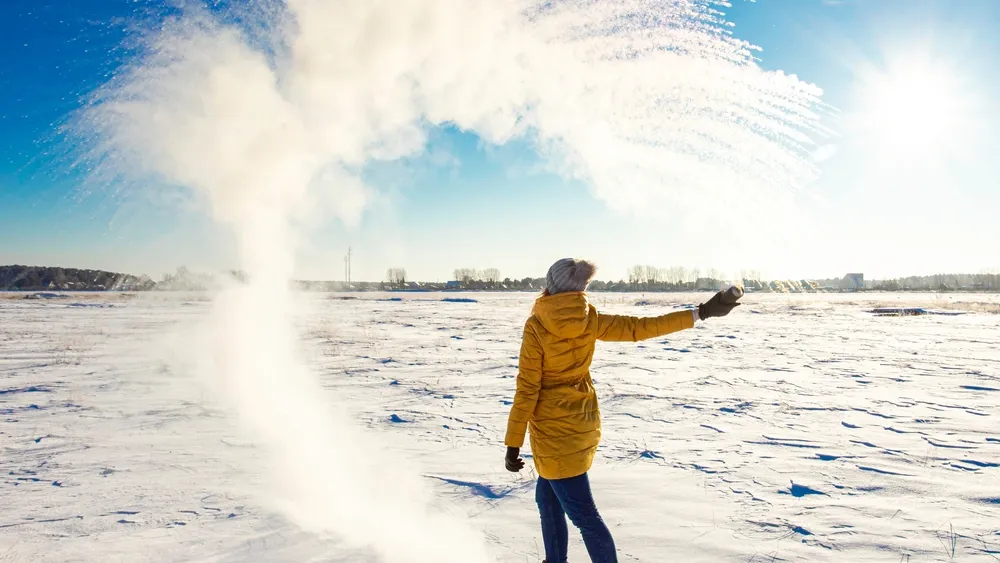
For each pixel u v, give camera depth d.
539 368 2.58
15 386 8.52
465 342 16.17
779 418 6.31
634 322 2.61
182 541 3.07
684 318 2.56
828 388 8.37
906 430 5.69
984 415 6.43
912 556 2.87
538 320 2.60
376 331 19.98
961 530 3.19
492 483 4.08
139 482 4.08
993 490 3.87
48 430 5.73
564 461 2.53
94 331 18.17
